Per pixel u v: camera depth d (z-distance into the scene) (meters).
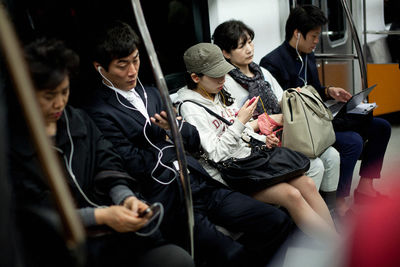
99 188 1.54
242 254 1.67
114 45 1.64
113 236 1.39
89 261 1.28
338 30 3.63
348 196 2.74
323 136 2.21
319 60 3.50
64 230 0.79
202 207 1.85
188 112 2.04
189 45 3.06
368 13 3.41
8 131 1.28
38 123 0.73
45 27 2.02
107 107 1.74
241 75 2.42
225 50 2.43
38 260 1.03
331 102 2.89
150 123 1.83
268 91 2.48
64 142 1.45
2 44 0.70
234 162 1.95
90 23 2.20
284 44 2.79
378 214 0.66
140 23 1.32
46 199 1.32
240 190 2.01
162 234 1.74
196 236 1.73
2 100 1.25
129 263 1.44
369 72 3.89
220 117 2.05
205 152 1.99
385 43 3.39
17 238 0.87
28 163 1.31
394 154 3.41
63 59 1.33
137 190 1.62
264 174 1.94
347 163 2.52
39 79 1.26
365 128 2.65
